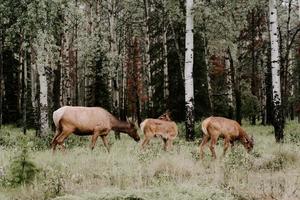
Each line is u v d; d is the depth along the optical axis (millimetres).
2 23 24797
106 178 11688
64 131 17406
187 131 21812
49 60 23781
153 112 35156
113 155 15211
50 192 10109
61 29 24688
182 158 14023
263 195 9664
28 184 10906
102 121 17953
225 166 12508
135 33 44562
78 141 22000
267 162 13609
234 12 29047
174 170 12086
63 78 34250
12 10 23578
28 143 11555
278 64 21234
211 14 26875
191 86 21875
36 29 23344
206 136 16078
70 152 16953
